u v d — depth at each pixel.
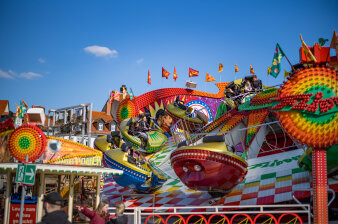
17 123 13.10
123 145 17.59
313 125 10.15
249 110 19.84
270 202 13.04
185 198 16.19
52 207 4.82
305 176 13.72
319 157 10.10
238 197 14.16
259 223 12.08
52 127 25.41
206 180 13.34
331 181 12.84
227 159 12.86
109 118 59.59
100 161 11.67
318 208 9.79
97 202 11.52
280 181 14.10
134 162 17.33
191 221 14.30
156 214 11.09
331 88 10.27
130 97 38.97
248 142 18.47
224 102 24.58
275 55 12.77
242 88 25.25
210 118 36.25
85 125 23.86
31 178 6.84
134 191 18.89
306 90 10.46
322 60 10.62
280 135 20.61
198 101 38.53
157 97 38.03
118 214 7.29
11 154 10.09
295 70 10.72
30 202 9.77
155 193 18.00
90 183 18.83
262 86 25.22
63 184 15.88
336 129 9.98
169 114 31.41
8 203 9.97
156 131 27.67
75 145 11.32
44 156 10.82
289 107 10.38
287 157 16.16
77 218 11.89
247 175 15.52
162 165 22.80
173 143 28.50
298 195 12.69
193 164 13.08
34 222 9.66
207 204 14.70
